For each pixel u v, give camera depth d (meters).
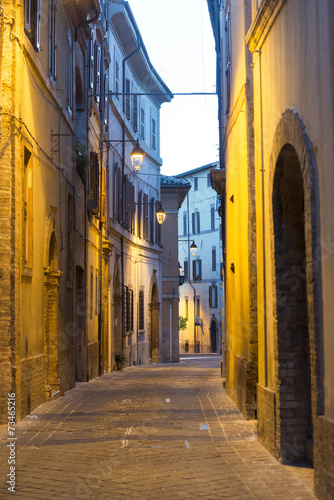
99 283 22.12
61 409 12.38
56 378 14.63
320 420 6.05
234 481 6.71
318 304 6.22
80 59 18.53
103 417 11.38
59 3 14.95
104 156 23.83
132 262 30.03
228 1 14.52
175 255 39.59
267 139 8.58
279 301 7.96
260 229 9.08
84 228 19.00
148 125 34.12
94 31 21.05
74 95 17.08
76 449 8.41
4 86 10.55
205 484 6.57
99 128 22.89
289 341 7.89
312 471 7.19
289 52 7.37
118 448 8.48
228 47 14.77
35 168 12.21
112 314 25.73
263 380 8.88
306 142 6.47
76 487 6.46
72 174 16.66
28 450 8.34
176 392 15.80
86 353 19.17
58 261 14.62
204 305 53.34
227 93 15.26
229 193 14.79
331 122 5.81
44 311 13.25
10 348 10.46
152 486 6.51
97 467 7.35
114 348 26.06
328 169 5.91
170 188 39.44
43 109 13.02
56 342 14.46
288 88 7.43
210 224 52.47
